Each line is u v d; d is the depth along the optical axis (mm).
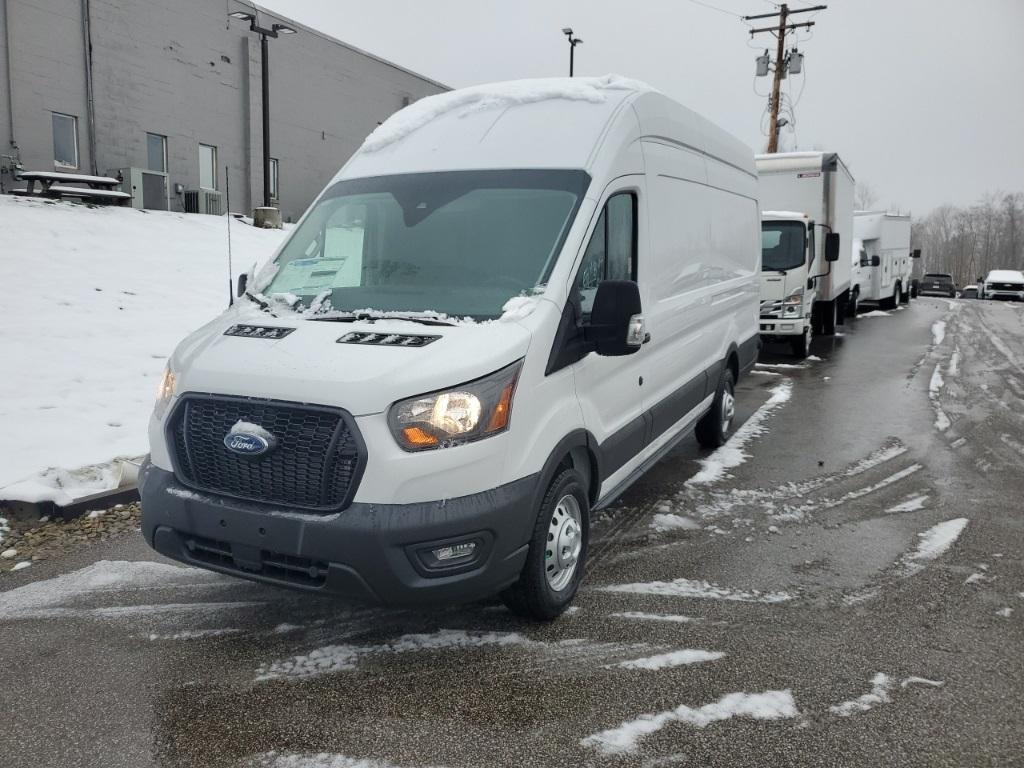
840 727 3197
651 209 5199
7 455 6375
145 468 3984
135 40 21766
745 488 6449
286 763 2980
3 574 4723
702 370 6695
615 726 3205
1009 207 109500
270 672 3625
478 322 3873
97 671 3635
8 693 3451
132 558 4957
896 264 25203
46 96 19609
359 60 30641
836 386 11273
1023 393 10711
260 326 4035
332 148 29719
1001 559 4988
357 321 3994
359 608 4270
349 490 3389
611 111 4797
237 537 3557
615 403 4727
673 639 3934
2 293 10891
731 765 2963
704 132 6523
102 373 8820
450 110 5082
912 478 6758
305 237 4738
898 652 3811
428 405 3412
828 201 15250
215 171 24969
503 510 3557
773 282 13445
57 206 16766
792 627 4066
